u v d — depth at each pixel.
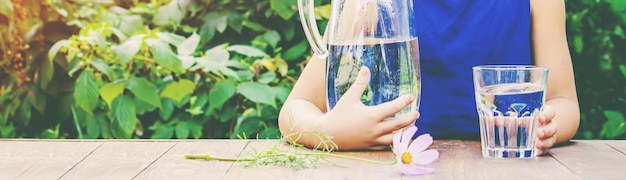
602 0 2.51
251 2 2.56
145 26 2.58
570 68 1.53
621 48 2.53
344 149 1.23
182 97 2.51
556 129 1.21
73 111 2.60
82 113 2.60
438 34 1.53
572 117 1.38
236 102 2.57
